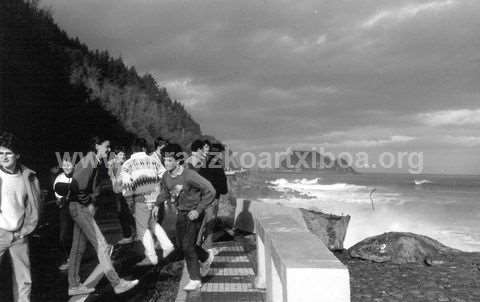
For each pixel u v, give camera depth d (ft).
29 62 130.11
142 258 24.82
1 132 14.75
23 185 14.83
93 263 23.16
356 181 534.78
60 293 17.92
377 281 20.22
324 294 8.79
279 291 12.48
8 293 17.47
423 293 18.08
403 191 293.43
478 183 479.82
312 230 31.78
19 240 14.70
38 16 201.46
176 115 571.28
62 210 21.74
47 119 133.28
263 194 216.74
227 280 20.25
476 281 20.04
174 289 18.94
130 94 410.72
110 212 45.50
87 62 394.11
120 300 17.38
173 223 35.60
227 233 35.35
